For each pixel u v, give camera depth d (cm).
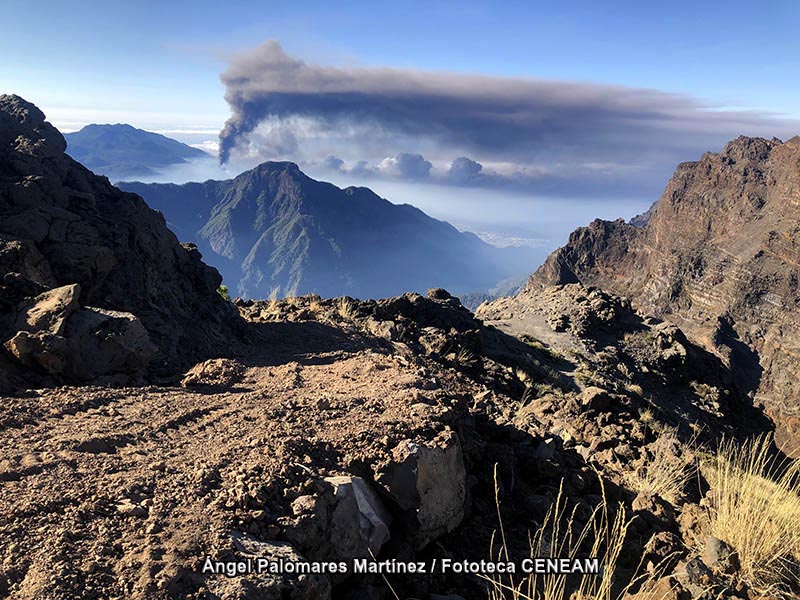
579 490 845
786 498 705
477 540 666
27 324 986
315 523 532
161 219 1642
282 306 2197
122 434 709
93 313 1055
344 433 709
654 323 3962
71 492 534
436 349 2111
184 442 701
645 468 971
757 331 17800
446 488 662
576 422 1412
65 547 450
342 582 548
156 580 422
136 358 1038
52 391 884
